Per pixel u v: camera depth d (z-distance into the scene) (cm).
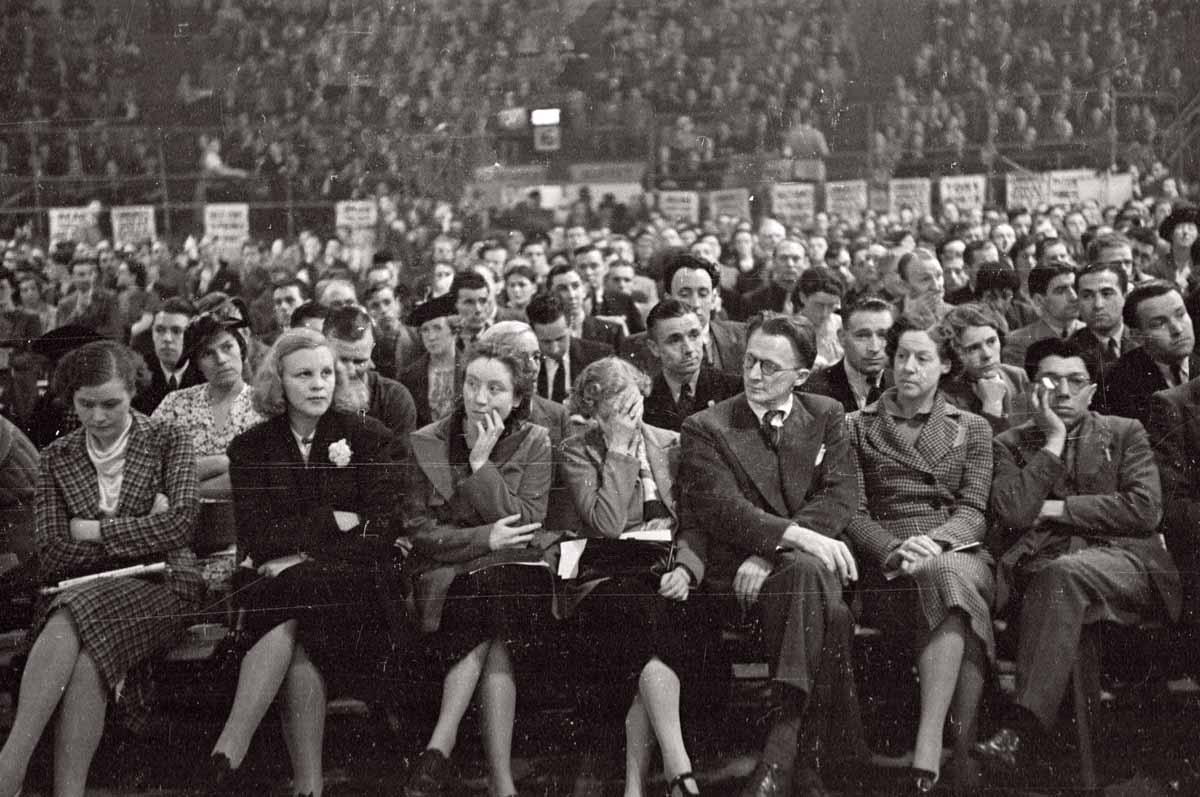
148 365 311
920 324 298
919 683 264
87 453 277
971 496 273
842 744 259
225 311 312
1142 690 271
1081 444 278
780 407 272
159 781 262
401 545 273
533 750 266
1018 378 291
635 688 263
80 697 258
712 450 272
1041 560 272
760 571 263
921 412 277
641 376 300
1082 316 312
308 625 265
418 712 266
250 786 262
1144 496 275
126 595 265
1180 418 286
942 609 262
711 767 263
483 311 318
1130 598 270
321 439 274
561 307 322
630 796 258
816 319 345
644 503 276
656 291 378
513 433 276
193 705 266
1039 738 265
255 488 273
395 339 327
